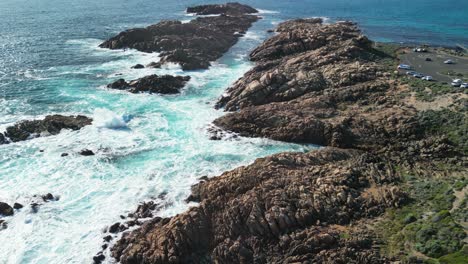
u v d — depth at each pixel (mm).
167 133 61219
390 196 41688
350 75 70500
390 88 66625
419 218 38094
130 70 89500
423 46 100000
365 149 53938
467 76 72312
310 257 34969
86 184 48375
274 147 56844
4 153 54750
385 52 90688
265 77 69875
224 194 42719
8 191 46688
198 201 44844
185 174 50438
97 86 79875
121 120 64125
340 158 50812
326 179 43781
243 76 83438
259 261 35844
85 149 55656
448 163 48156
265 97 68125
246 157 54438
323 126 57219
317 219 38875
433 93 63438
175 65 90062
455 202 39719
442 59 85625
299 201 40094
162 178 49562
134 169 51562
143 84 77875
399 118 56562
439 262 32438
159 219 41844
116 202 45094
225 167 52000
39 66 91750
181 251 37219
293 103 64312
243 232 37969
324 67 75812
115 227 41250
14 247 38906
